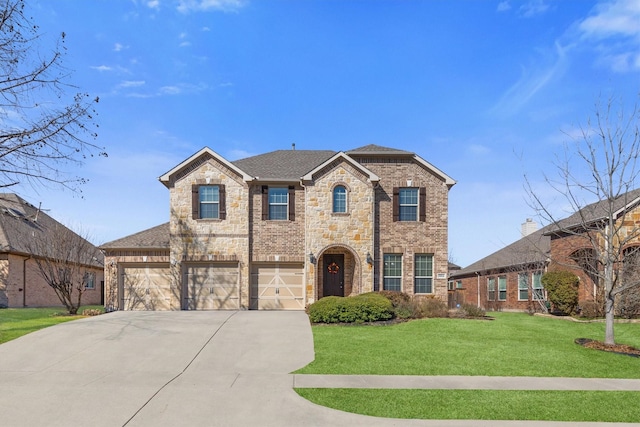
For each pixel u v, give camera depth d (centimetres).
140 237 2348
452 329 1569
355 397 853
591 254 2053
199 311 2014
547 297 2309
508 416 761
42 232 2872
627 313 1895
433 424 719
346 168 2159
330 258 2262
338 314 1697
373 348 1280
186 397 846
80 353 1196
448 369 1080
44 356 1167
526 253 2744
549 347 1318
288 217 2220
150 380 966
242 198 2192
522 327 1642
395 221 2220
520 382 982
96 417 738
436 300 1994
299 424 715
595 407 814
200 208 2189
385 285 2202
